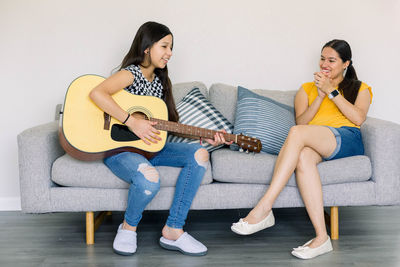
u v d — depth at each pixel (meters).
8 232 2.29
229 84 2.92
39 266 1.82
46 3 2.77
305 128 2.01
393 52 2.92
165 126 1.99
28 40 2.79
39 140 2.02
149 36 1.99
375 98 2.96
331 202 2.08
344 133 2.14
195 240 1.97
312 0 2.87
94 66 2.84
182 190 1.96
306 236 2.17
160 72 2.13
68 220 2.50
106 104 1.81
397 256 1.89
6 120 2.83
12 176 2.84
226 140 2.12
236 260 1.87
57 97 2.84
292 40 2.90
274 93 2.69
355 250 1.97
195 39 2.88
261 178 2.07
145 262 1.85
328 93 2.28
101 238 2.17
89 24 2.81
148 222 2.42
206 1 2.85
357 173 2.07
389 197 2.10
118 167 1.91
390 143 2.09
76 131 1.83
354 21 2.89
